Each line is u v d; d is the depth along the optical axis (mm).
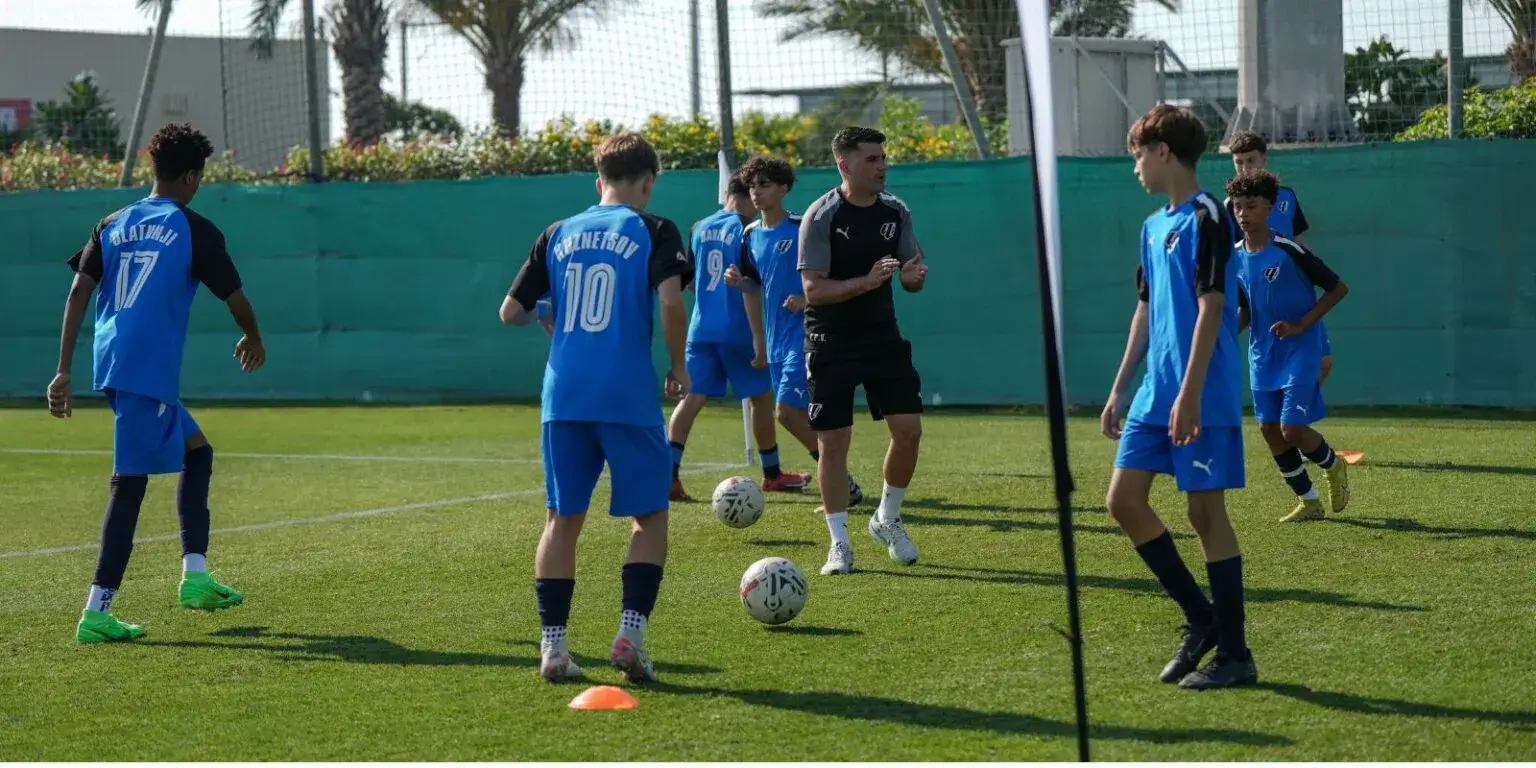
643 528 8688
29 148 30672
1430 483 15133
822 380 11625
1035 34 6152
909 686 8312
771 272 14234
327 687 8609
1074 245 22891
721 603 10609
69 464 19562
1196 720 7531
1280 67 23797
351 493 16547
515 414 24594
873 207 11531
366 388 26422
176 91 47094
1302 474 13211
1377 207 21672
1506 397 21422
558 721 7812
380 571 12117
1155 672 8500
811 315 11711
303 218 26344
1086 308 22953
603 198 9102
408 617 10430
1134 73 27531
